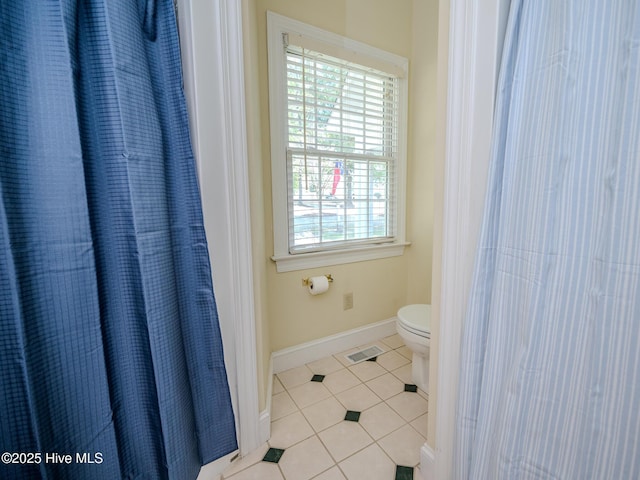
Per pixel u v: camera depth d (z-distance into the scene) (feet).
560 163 2.15
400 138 6.98
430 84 6.61
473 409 2.91
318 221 6.09
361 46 6.11
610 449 2.00
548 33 2.19
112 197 2.59
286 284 5.85
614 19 1.86
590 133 2.00
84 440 2.59
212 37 3.14
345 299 6.66
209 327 3.27
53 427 2.44
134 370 2.82
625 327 1.89
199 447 3.34
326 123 5.99
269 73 5.20
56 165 2.31
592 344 2.05
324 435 4.20
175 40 2.83
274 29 5.16
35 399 2.32
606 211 1.95
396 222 7.26
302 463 3.75
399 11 6.65
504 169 2.52
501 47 2.56
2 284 2.17
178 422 2.98
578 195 2.07
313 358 6.26
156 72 2.81
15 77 2.13
